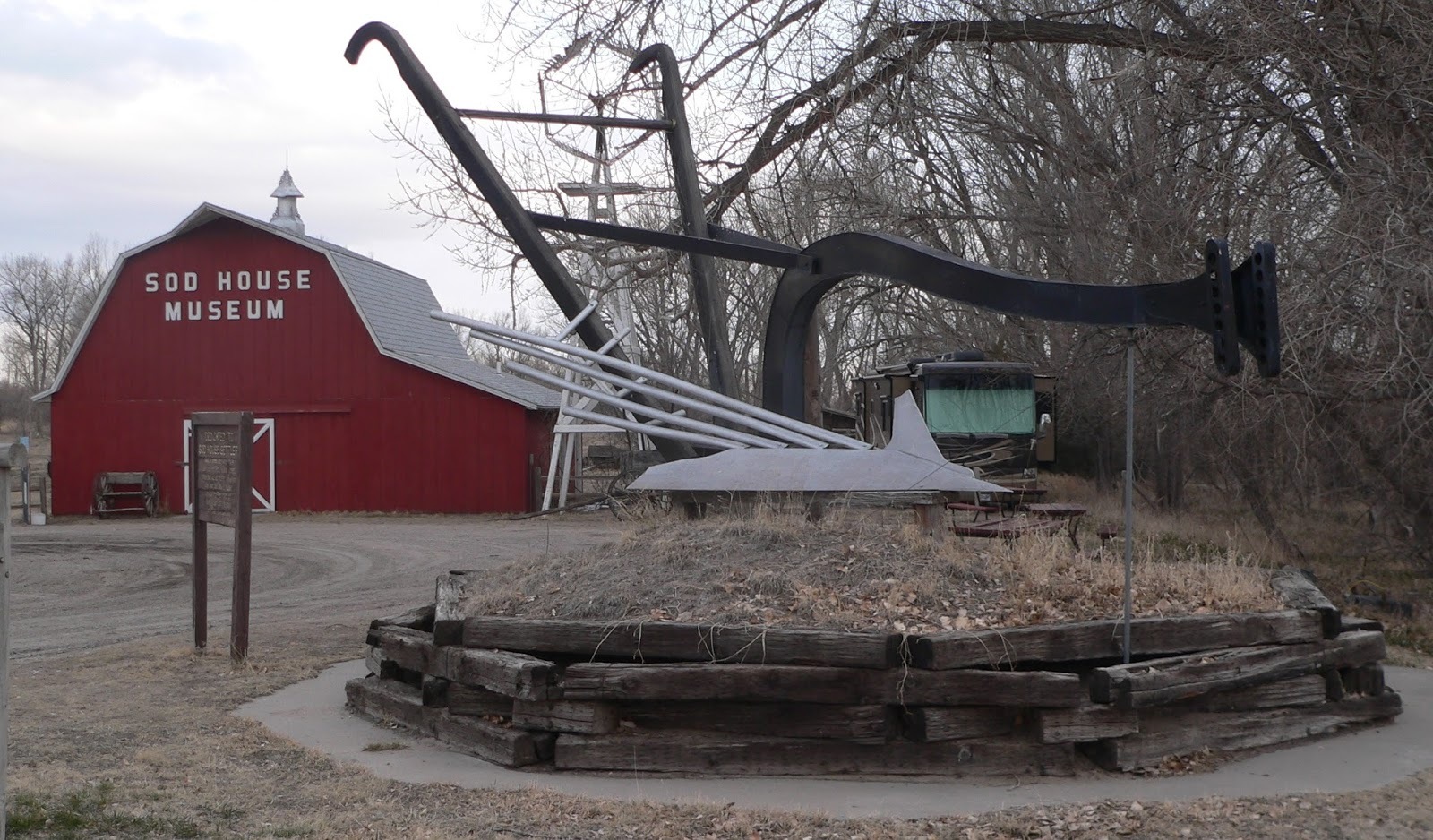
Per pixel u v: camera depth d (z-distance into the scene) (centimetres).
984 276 852
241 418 1048
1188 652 715
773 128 1702
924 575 747
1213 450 1791
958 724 650
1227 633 729
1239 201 1387
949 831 561
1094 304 742
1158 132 1549
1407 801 605
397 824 584
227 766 695
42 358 9188
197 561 1114
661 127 1335
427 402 3238
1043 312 789
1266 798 609
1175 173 1522
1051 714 643
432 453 3225
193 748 734
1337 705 767
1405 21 1255
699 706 678
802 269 1104
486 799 621
